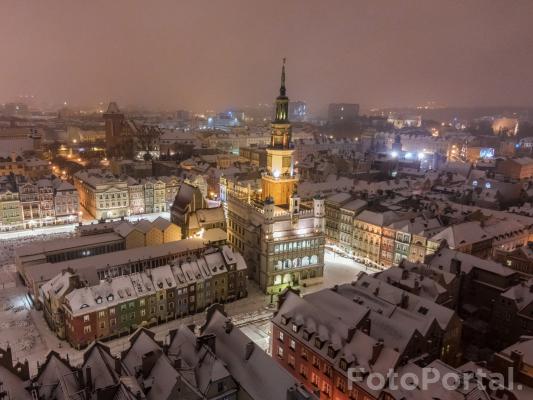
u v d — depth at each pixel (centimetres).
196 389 6203
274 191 13312
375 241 14375
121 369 6606
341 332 7338
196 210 14638
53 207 17788
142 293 10019
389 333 7569
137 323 10062
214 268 11412
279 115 13162
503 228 14400
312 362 7606
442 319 8088
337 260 14962
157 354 6531
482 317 10012
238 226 13988
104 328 9538
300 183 19538
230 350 7138
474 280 10338
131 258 12225
